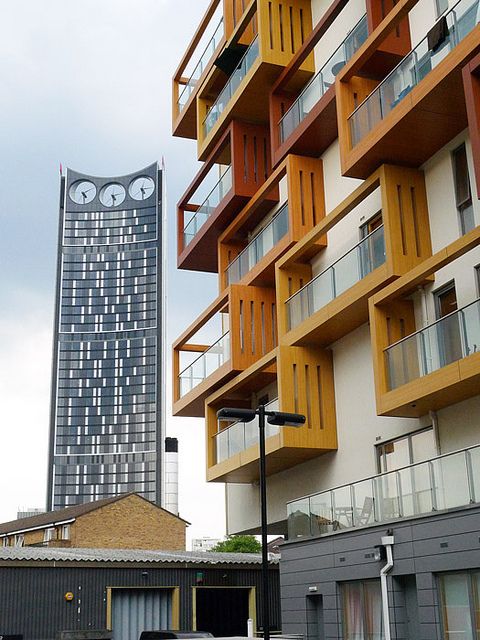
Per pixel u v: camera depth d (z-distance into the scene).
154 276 159.62
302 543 19.09
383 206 18.50
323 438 21.47
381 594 16.12
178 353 29.89
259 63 24.58
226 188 27.62
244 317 25.36
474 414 16.41
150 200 164.75
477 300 15.42
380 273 18.30
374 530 16.25
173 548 58.88
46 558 25.83
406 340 17.27
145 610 27.23
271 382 25.27
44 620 25.36
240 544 79.25
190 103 31.09
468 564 13.61
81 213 166.00
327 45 24.22
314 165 23.69
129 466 148.50
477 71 15.12
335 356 22.12
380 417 19.73
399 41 20.22
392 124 17.50
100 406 153.25
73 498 148.12
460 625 13.87
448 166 18.14
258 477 25.91
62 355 157.00
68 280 161.50
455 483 14.31
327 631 17.61
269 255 24.11
